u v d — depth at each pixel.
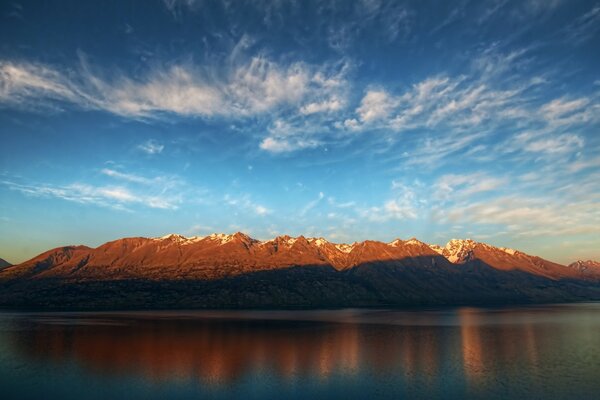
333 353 90.31
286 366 77.38
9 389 62.72
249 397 58.94
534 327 143.25
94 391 61.66
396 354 89.00
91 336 119.56
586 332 126.25
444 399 57.34
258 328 143.12
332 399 57.72
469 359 82.69
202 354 89.38
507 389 61.41
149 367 76.62
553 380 66.12
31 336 119.44
